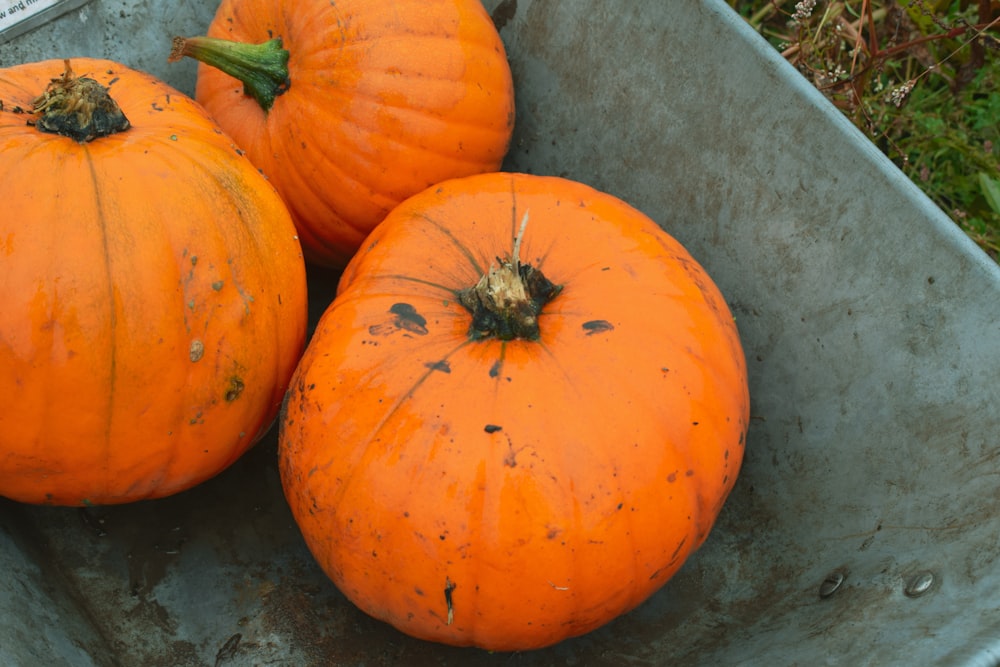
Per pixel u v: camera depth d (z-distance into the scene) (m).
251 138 1.06
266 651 0.98
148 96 0.97
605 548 0.87
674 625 0.98
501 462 0.86
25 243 0.87
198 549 1.02
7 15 1.09
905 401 0.94
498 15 1.14
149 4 1.13
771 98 0.98
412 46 1.03
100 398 0.89
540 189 0.98
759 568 1.00
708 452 0.89
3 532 0.95
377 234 0.98
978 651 0.79
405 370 0.88
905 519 0.92
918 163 1.25
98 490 0.94
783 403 1.01
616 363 0.88
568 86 1.11
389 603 0.90
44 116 0.90
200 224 0.90
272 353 0.94
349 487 0.88
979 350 0.90
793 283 0.99
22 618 0.89
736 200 1.02
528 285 0.90
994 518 0.87
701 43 1.01
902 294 0.94
